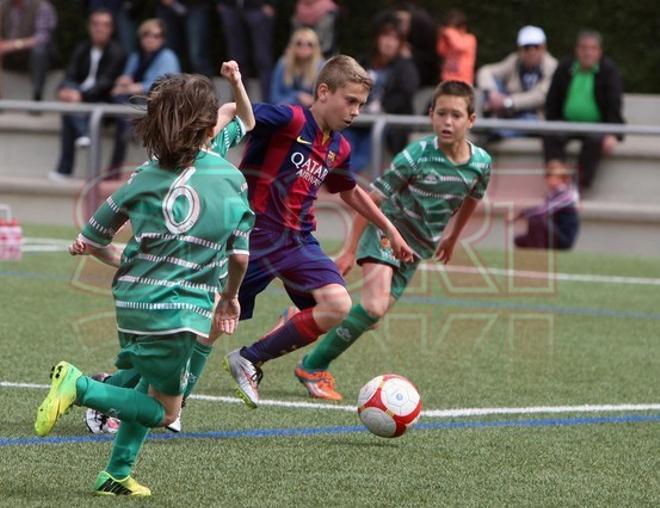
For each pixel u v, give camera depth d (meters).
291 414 14.52
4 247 27.39
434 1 37.97
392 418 13.06
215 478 11.62
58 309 21.44
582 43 33.09
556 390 16.47
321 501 11.00
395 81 33.59
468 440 13.48
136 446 10.90
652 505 11.27
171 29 37.44
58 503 10.60
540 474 12.19
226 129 12.65
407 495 11.30
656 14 37.53
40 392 15.01
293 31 36.09
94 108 33.44
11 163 38.28
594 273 28.56
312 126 14.80
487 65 37.91
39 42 39.16
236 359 14.41
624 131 31.42
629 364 18.50
